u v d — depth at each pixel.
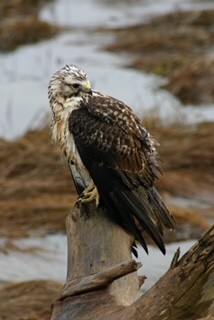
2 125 20.31
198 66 22.88
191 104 22.05
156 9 30.19
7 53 26.02
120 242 9.48
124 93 22.42
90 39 26.91
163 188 17.20
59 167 17.53
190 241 15.89
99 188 10.21
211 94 22.31
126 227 9.65
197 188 17.36
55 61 25.14
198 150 18.16
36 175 17.45
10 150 17.98
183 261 8.32
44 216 16.16
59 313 9.00
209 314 8.32
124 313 8.60
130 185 10.23
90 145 10.46
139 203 10.09
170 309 8.38
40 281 14.13
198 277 8.25
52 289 14.03
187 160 17.94
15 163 17.62
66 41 26.77
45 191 16.92
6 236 15.74
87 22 28.88
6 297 13.88
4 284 14.58
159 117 19.52
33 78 23.67
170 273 8.36
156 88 22.80
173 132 18.91
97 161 10.41
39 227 16.02
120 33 27.28
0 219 16.09
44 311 13.71
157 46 25.33
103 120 10.52
